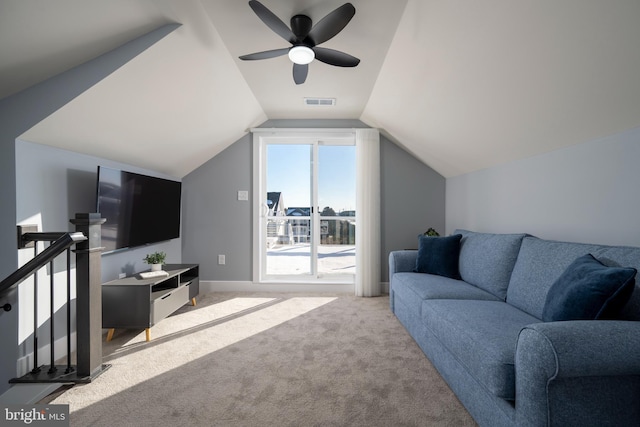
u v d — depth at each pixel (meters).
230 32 2.22
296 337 2.56
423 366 2.07
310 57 2.05
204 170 4.09
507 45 1.72
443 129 3.02
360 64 2.66
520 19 1.54
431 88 2.54
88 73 1.99
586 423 1.07
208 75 2.59
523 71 1.80
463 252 2.81
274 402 1.68
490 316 1.74
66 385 1.85
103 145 2.55
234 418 1.55
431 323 1.96
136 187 3.00
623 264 1.42
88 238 1.89
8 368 1.95
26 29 1.64
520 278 1.97
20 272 1.57
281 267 4.27
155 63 2.14
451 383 1.75
